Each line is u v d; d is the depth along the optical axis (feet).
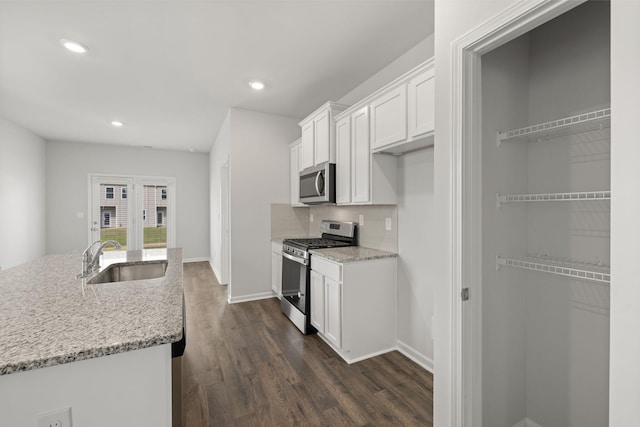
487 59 4.60
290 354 8.04
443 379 4.44
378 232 8.96
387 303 8.14
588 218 4.39
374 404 5.98
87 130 16.11
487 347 4.60
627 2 2.63
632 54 2.60
